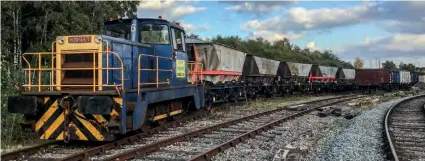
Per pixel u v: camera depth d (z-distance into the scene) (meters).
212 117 14.52
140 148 7.64
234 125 12.34
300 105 20.53
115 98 8.11
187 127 11.62
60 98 8.27
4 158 7.03
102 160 6.75
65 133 8.22
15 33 19.23
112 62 8.80
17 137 8.95
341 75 45.00
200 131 10.29
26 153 7.50
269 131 11.20
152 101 9.67
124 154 7.17
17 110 8.18
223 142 9.19
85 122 8.23
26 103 8.13
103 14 23.11
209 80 18.52
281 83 31.03
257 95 26.88
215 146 8.30
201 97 13.65
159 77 10.70
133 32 10.38
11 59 19.27
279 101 25.17
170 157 7.56
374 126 12.61
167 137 9.78
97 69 8.43
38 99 8.31
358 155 8.02
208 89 16.81
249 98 25.19
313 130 11.59
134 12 28.03
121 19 10.57
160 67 10.82
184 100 13.11
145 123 10.09
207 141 9.33
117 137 9.48
